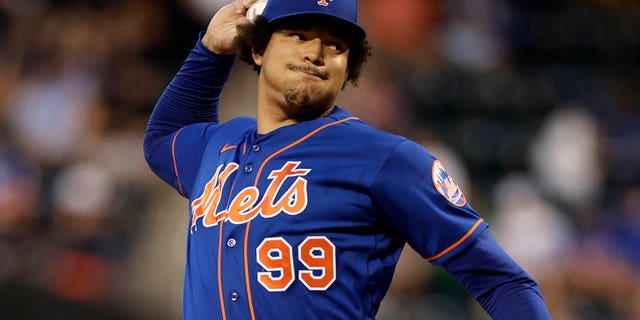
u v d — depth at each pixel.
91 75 31.67
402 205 9.11
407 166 9.12
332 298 8.98
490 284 9.18
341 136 9.45
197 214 9.98
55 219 26.41
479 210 28.88
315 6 9.48
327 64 9.55
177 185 11.31
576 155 31.25
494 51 36.34
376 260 9.32
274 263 9.00
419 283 26.03
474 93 34.06
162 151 11.49
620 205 30.95
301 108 9.66
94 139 29.95
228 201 9.57
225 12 11.42
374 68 31.72
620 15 39.44
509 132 32.84
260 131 10.08
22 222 26.61
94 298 21.95
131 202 26.27
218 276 9.30
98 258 24.69
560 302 26.81
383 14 34.91
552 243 27.30
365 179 9.09
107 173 27.34
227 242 9.30
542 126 32.94
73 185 26.39
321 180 9.17
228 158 10.13
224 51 11.41
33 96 31.11
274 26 9.73
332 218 9.06
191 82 11.66
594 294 27.78
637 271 28.73
